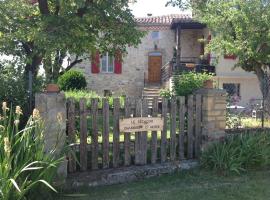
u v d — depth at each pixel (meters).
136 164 7.35
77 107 6.79
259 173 7.51
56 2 11.29
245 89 21.91
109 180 6.81
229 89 21.84
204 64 22.23
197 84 9.48
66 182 6.42
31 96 6.85
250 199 6.11
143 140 7.37
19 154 5.29
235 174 7.35
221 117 7.99
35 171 5.36
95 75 25.00
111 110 7.12
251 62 14.78
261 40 13.26
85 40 10.73
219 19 14.41
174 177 7.18
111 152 7.27
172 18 25.50
